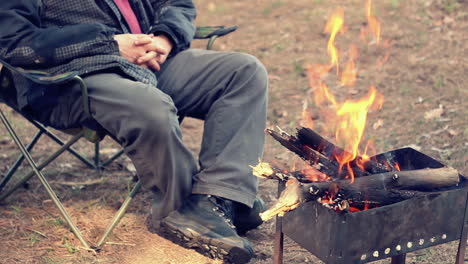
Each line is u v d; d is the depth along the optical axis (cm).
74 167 364
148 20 307
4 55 263
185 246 275
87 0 280
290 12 656
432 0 624
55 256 263
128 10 292
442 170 211
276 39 588
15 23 262
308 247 212
